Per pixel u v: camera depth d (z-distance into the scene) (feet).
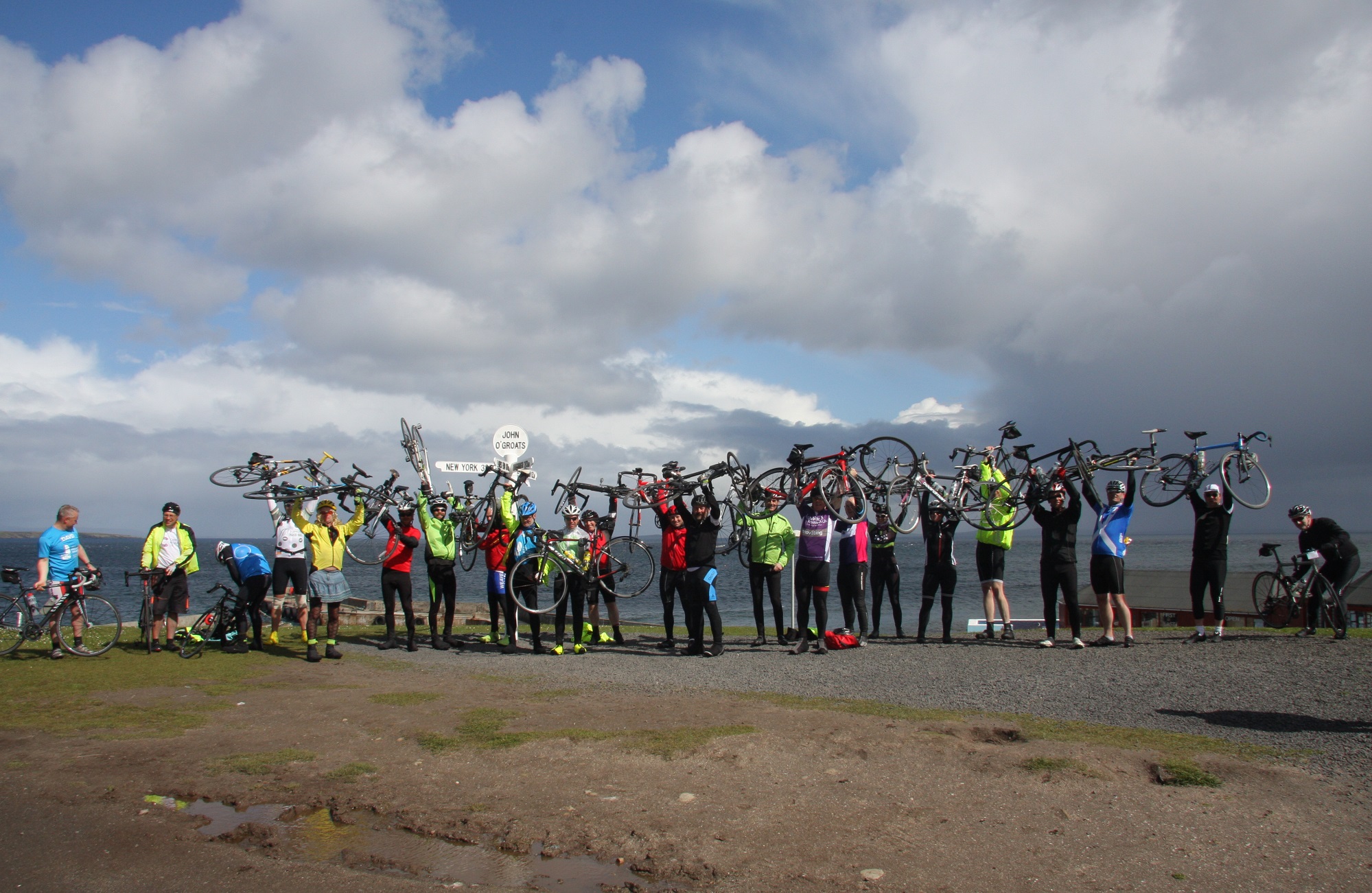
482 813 13.12
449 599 36.73
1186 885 10.34
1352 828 12.18
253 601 34.81
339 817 13.20
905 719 19.47
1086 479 31.78
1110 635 31.53
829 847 11.64
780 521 36.06
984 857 11.24
